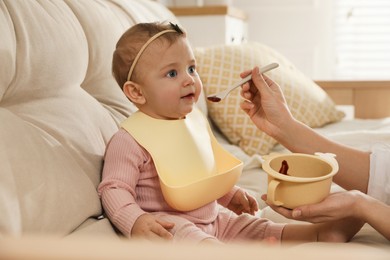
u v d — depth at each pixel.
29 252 0.26
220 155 0.96
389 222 0.71
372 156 0.90
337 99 2.08
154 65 0.87
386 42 3.10
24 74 0.81
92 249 0.27
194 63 0.91
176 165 0.85
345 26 3.12
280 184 0.72
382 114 2.05
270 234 0.87
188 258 0.26
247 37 3.16
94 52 1.12
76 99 0.96
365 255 0.28
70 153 0.83
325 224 0.81
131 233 0.74
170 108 0.88
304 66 3.17
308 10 3.09
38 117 0.83
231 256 0.27
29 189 0.67
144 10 1.68
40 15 0.91
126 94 0.91
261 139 1.64
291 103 1.78
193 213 0.85
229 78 1.73
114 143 0.87
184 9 2.48
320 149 0.91
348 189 0.92
